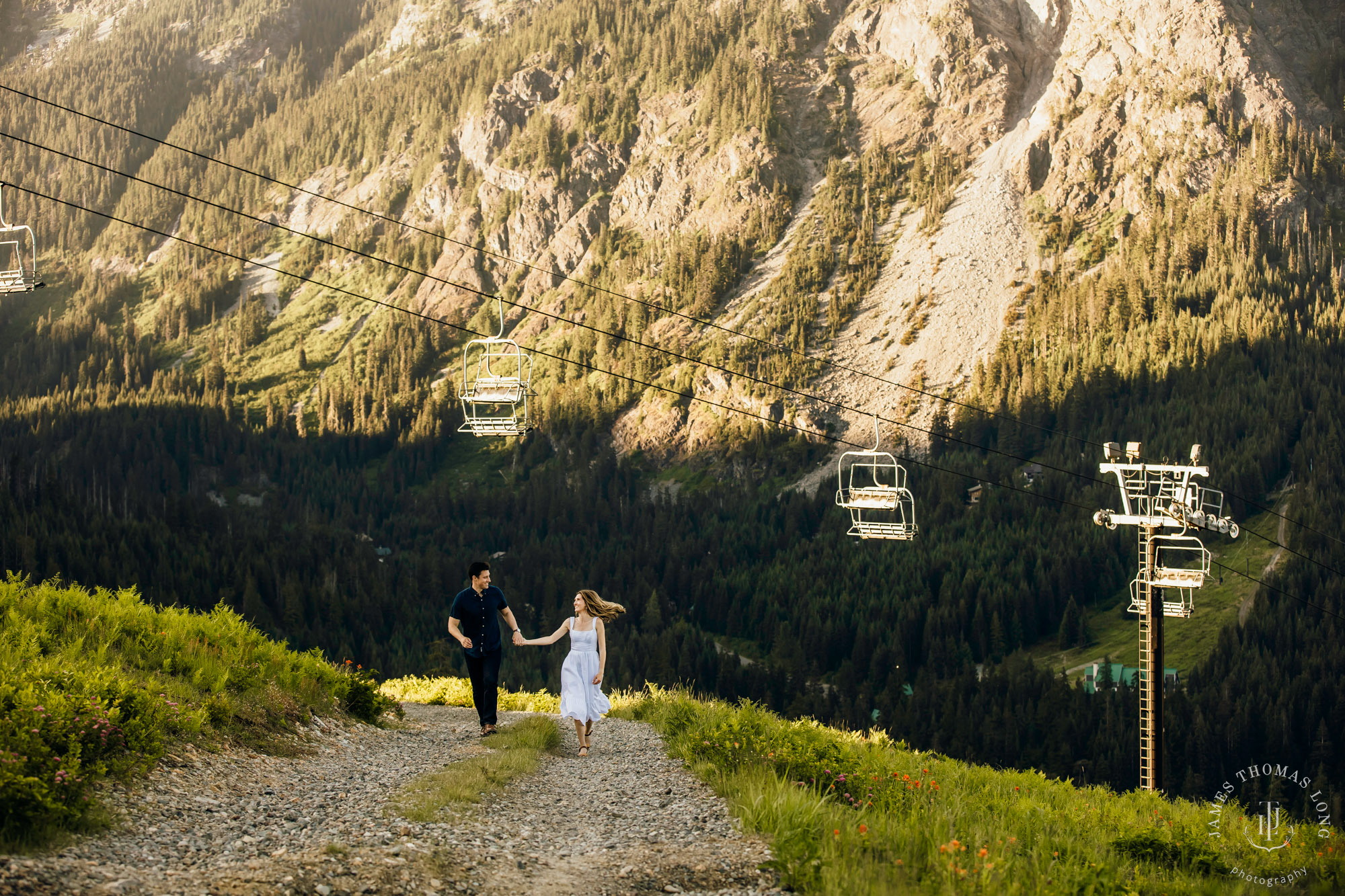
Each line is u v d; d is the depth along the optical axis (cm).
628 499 19338
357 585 13688
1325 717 9138
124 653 1070
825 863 648
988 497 15912
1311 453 14475
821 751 1044
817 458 19275
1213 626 11656
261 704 1079
